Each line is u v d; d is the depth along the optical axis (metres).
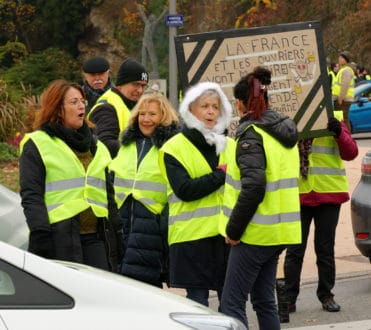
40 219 7.31
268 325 7.78
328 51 47.69
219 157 7.92
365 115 29.27
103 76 10.40
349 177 18.92
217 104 7.89
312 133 9.53
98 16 54.94
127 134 8.51
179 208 7.94
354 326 9.41
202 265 7.93
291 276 9.85
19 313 5.00
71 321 5.05
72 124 7.50
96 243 7.66
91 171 7.57
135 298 5.25
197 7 52.22
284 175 7.54
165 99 8.46
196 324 5.28
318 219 9.84
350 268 12.02
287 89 9.46
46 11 55.56
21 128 21.27
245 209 7.37
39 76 51.16
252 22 49.69
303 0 49.00
